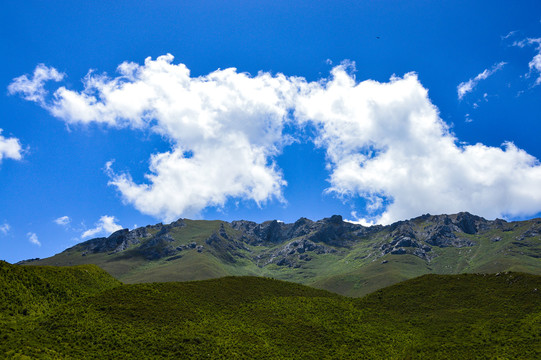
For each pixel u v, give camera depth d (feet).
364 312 342.64
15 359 183.73
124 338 243.40
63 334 234.38
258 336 279.08
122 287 322.75
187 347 244.83
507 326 277.23
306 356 259.19
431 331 291.79
